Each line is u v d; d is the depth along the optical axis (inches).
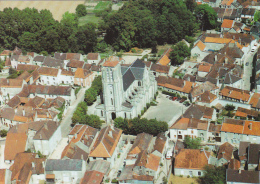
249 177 6392.7
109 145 7381.9
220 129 7770.7
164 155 7465.6
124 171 6934.1
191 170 6909.5
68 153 7244.1
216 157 7278.5
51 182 7007.9
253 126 7608.3
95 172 6899.6
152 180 6673.2
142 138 7514.8
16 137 7790.4
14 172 7086.6
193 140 7608.3
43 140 7672.2
